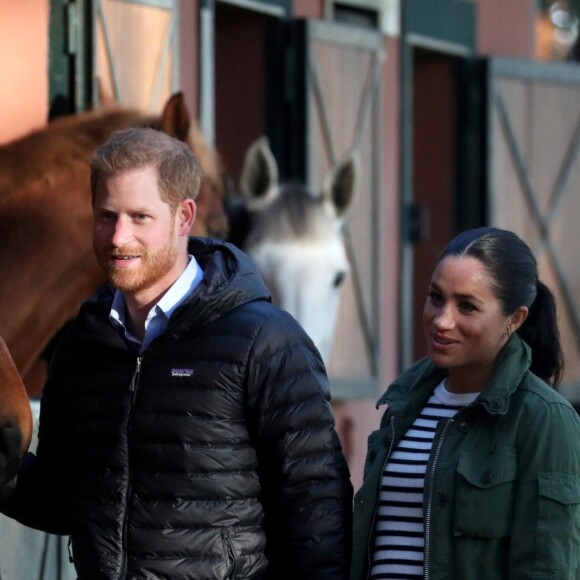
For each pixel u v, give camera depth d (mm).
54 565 10750
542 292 6879
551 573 6035
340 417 17500
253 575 6215
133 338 6363
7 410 6426
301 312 14531
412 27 19062
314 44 17219
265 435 6250
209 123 15539
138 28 13852
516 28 21047
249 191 14938
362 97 17938
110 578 6070
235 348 6199
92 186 6203
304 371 6312
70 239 10602
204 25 15422
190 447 6113
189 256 6484
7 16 12156
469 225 20031
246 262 6480
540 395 6367
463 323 6453
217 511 6125
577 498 6133
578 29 31078
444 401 6664
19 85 12305
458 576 6250
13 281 10406
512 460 6250
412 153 20469
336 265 14805
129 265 6086
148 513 6105
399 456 6613
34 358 10641
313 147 17219
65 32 12953
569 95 20719
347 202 15391
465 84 20125
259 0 16797
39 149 10703
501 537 6215
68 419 6418
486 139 19797
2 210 10508
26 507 6809
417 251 20359
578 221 20828
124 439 6184
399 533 6492
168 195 6102
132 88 13805
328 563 6215
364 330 17781
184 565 6066
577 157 20797
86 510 6215
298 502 6227
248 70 17453
